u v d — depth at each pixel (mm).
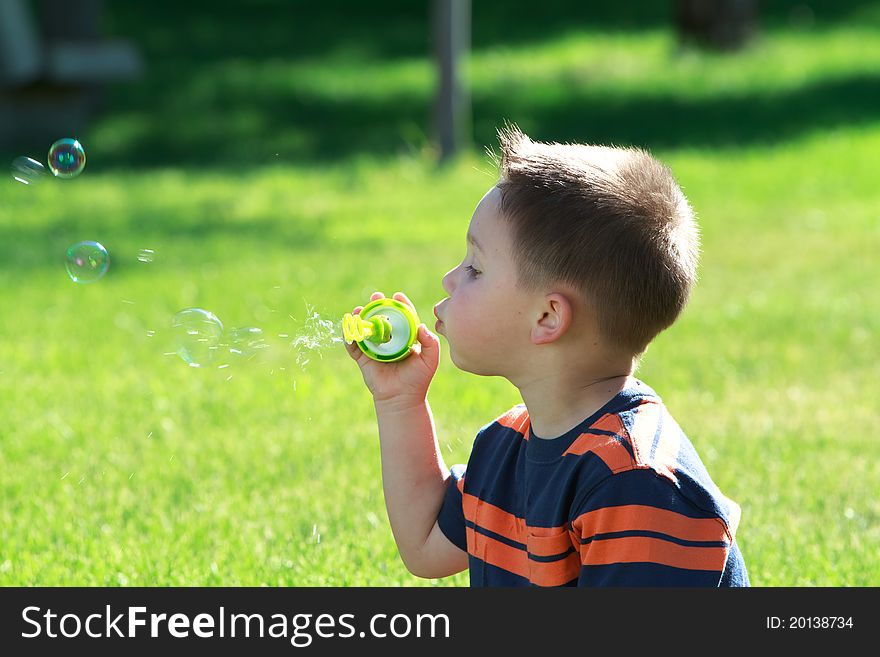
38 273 17781
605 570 4750
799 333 14141
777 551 7965
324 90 37062
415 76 38688
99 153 31062
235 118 34156
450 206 23734
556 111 33844
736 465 9617
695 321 14758
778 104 33656
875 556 7930
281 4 48406
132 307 15648
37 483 9320
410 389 5770
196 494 9102
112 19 45125
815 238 20375
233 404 11344
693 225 5320
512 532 5305
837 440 10250
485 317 5176
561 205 5035
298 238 20562
